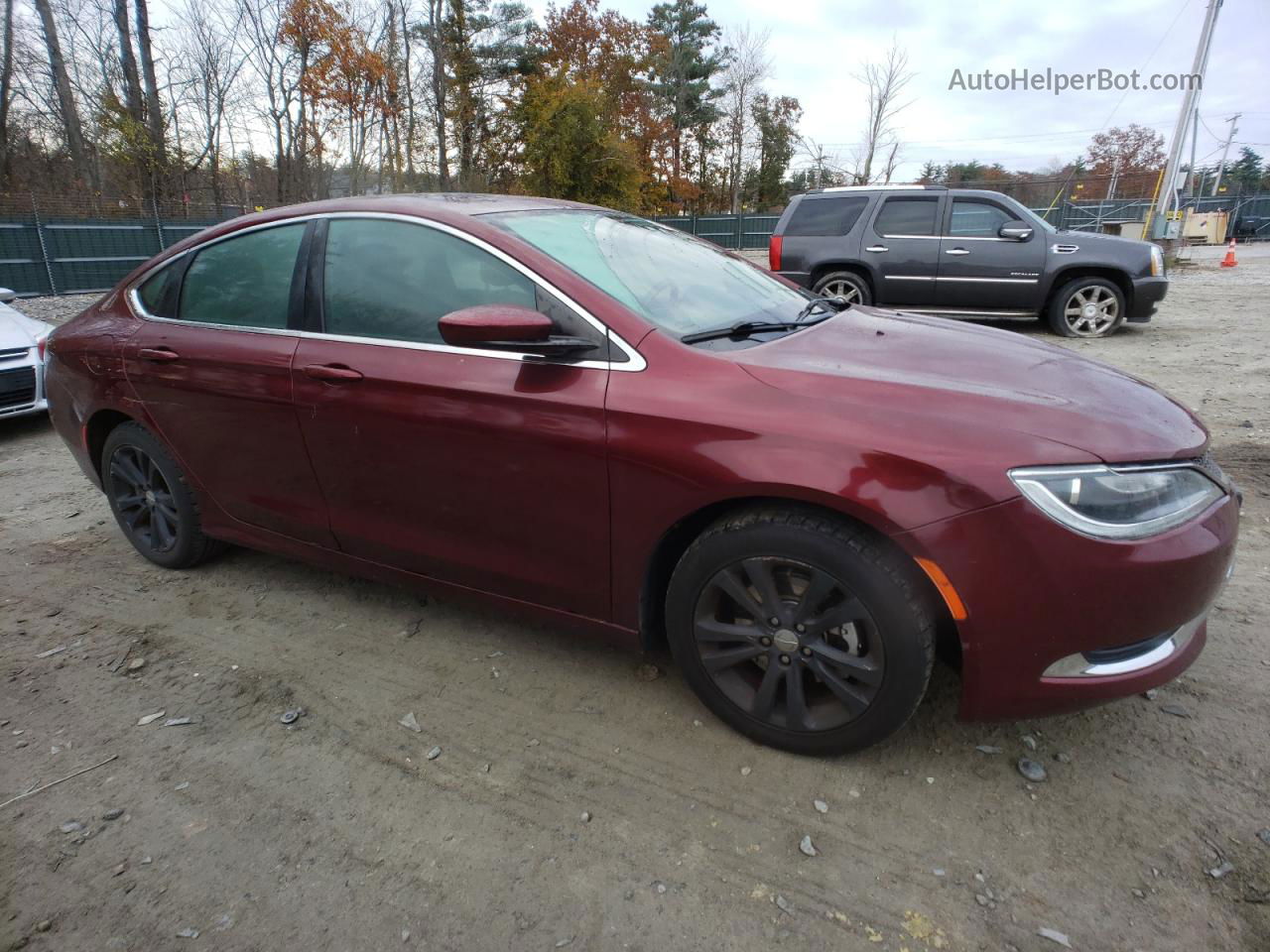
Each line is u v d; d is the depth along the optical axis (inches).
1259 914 72.5
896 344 104.8
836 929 72.8
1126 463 78.3
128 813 88.7
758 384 87.6
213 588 141.0
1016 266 359.3
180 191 1089.4
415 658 117.5
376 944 72.4
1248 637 115.2
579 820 86.4
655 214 1627.7
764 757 94.6
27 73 1045.8
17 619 132.0
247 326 121.4
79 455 152.3
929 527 77.2
